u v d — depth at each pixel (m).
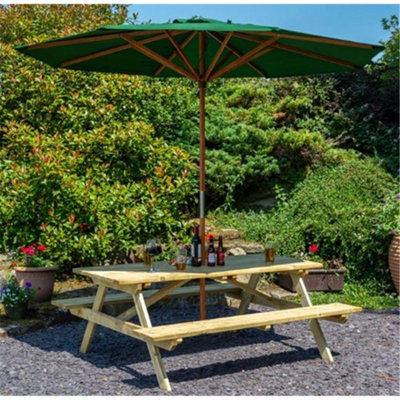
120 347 5.84
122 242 7.82
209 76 5.76
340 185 10.14
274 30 4.79
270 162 10.70
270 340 6.11
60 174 7.54
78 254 7.75
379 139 12.08
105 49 6.01
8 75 9.02
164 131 10.38
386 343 6.00
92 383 4.82
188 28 4.75
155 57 5.50
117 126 8.73
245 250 8.80
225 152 10.38
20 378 4.93
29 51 5.81
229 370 5.16
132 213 7.89
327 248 8.80
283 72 6.83
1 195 7.68
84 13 11.66
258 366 5.27
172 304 7.42
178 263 5.50
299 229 8.93
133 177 8.71
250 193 10.82
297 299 7.94
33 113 8.96
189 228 8.53
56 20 11.12
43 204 7.63
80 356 5.54
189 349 5.80
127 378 4.95
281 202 10.57
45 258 7.62
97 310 5.47
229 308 7.46
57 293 7.29
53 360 5.40
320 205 9.51
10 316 6.43
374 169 10.74
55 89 8.96
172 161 8.68
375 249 8.48
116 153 8.45
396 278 8.14
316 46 5.63
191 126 10.55
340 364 5.33
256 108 11.16
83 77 9.21
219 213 10.20
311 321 5.50
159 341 4.70
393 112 12.79
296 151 10.88
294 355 5.60
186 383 4.82
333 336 6.24
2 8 11.46
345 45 5.29
